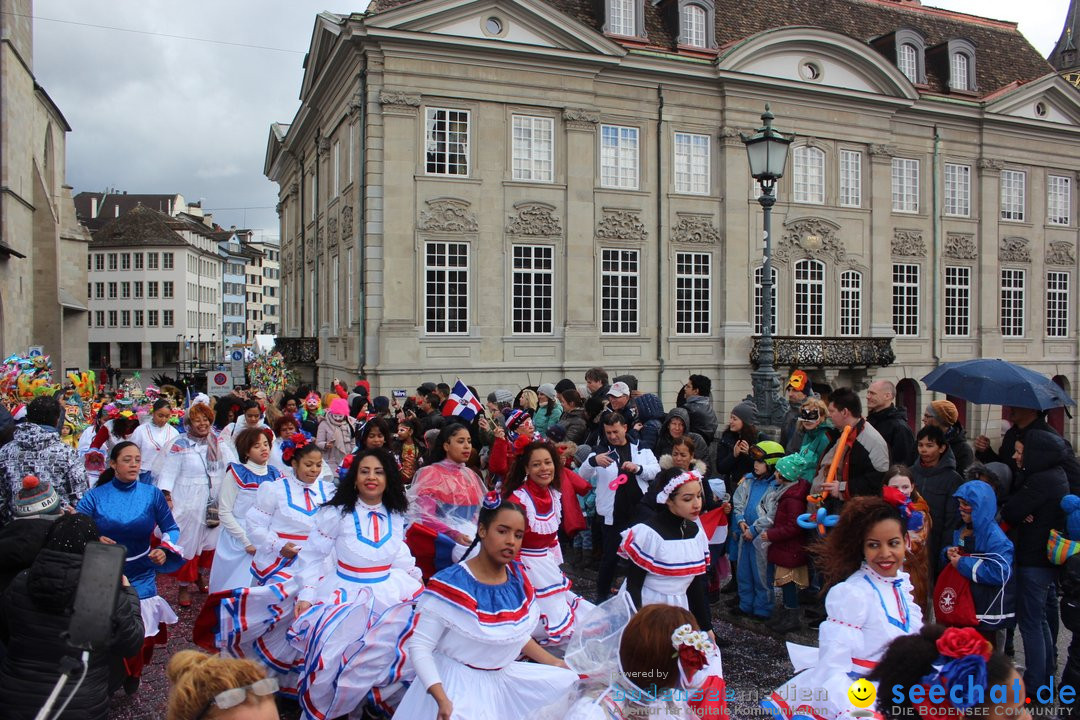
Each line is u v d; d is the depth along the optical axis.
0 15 31.23
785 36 27.22
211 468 10.00
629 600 4.22
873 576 4.52
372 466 6.09
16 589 4.54
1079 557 6.09
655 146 26.44
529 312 24.97
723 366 26.95
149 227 82.06
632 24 26.69
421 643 4.50
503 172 24.52
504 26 24.12
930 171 30.78
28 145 35.09
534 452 6.58
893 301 30.25
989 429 31.38
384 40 22.91
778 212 27.95
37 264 39.06
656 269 26.42
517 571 4.91
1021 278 32.69
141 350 81.50
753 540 8.34
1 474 7.52
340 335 26.83
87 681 4.55
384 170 23.12
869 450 7.55
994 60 34.94
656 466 8.35
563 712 3.96
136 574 6.84
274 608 6.31
